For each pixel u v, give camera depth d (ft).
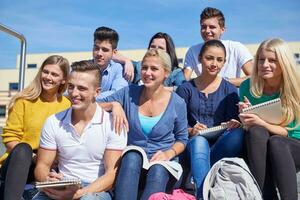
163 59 8.87
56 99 9.27
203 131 8.94
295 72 8.74
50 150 8.12
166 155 8.44
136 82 13.01
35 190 8.12
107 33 11.72
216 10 12.84
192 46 13.24
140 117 8.97
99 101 9.35
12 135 8.83
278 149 7.63
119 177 7.70
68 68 9.13
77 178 7.75
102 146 8.11
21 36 12.04
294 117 8.69
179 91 10.18
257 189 7.09
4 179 7.86
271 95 9.17
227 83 10.13
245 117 8.29
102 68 11.95
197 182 7.98
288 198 7.39
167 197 7.24
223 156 8.63
